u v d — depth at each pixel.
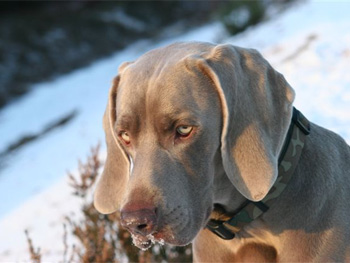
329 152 3.46
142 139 3.10
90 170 5.83
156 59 3.23
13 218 8.32
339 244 3.26
